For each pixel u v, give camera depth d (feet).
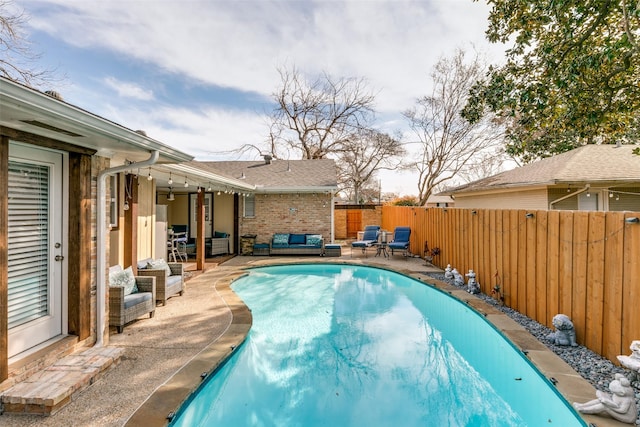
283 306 24.56
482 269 24.86
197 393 12.19
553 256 16.83
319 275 34.99
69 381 11.16
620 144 36.42
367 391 13.41
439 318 22.13
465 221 27.99
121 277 18.78
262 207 47.70
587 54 19.57
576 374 12.32
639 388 10.98
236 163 56.39
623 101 21.91
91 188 14.53
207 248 44.14
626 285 12.45
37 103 8.40
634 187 31.45
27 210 12.35
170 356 14.46
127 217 23.75
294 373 14.82
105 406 10.72
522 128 26.53
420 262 38.83
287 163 55.67
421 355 16.70
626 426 9.49
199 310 21.22
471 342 18.40
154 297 19.76
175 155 16.31
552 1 18.30
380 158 83.15
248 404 12.50
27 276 12.37
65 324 13.79
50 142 12.23
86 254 14.15
